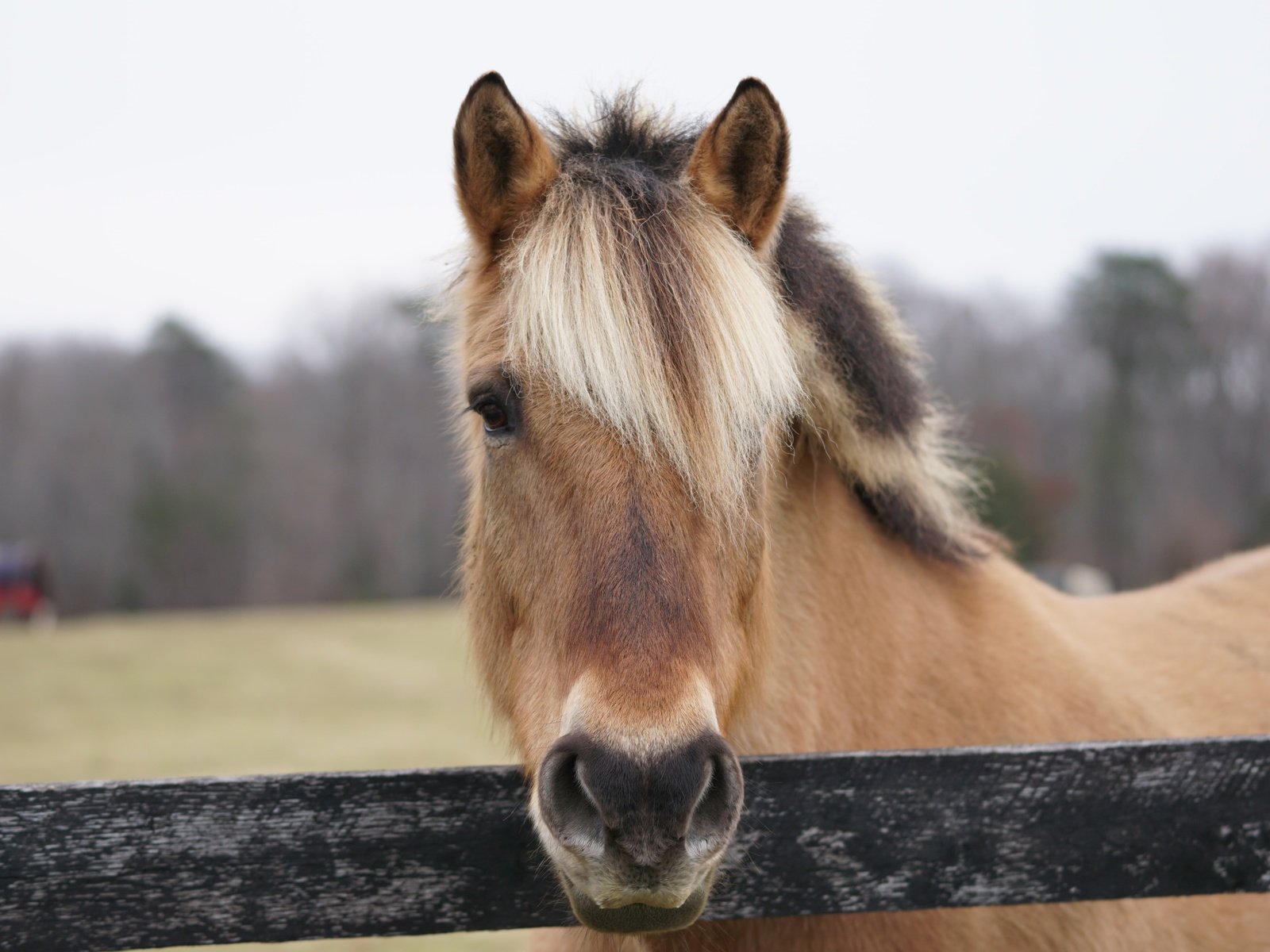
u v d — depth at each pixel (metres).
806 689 2.43
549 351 1.95
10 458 51.06
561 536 1.95
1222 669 3.23
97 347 58.06
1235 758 2.03
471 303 2.35
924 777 2.00
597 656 1.82
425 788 1.94
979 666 2.62
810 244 2.45
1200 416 43.84
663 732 1.71
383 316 56.06
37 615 30.56
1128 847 2.01
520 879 1.96
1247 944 2.72
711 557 1.95
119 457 51.53
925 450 2.67
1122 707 2.81
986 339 46.19
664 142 2.37
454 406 2.82
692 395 1.92
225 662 16.36
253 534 50.22
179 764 8.62
